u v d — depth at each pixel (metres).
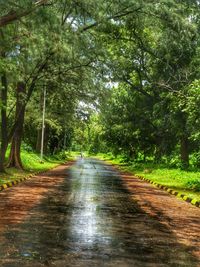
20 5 17.41
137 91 47.81
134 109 48.19
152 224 11.83
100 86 33.91
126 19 31.64
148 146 52.00
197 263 7.72
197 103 22.39
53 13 19.88
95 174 37.31
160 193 21.80
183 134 36.28
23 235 9.52
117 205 15.80
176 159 43.31
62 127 61.47
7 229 10.20
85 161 80.62
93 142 135.75
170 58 38.44
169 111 37.22
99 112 36.38
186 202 17.97
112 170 47.56
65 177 31.62
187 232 10.87
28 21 19.92
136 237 9.85
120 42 42.34
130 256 7.97
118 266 7.20
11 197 17.17
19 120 30.69
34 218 11.98
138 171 42.75
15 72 26.61
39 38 23.19
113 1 27.12
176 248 8.90
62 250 8.20
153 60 42.56
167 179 30.77
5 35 23.52
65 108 49.84
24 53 25.23
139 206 15.83
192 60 35.88
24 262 7.22
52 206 14.73
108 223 11.60
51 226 10.77
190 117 23.11
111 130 53.31
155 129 47.25
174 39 34.53
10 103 42.31
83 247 8.53
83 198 17.67
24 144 57.22
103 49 30.44
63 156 81.88
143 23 31.98
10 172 31.23
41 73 32.44
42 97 51.00
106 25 30.30
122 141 54.50
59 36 22.48
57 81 33.56
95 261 7.47
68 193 19.61
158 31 33.94
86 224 11.28
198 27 34.84
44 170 39.00
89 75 33.00
